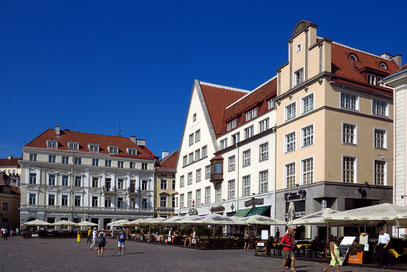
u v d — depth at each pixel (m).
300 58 43.25
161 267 22.47
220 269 21.44
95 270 21.00
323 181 37.50
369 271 20.64
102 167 87.56
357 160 39.34
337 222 28.61
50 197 83.38
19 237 76.25
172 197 93.50
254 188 50.50
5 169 156.62
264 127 50.25
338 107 39.25
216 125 65.31
